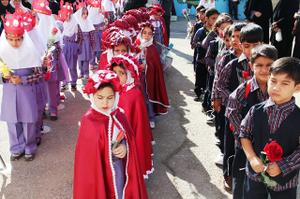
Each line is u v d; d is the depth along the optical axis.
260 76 3.24
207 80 6.79
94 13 9.21
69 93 7.72
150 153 4.45
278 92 2.68
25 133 4.98
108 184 3.29
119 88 3.20
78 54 7.91
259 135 2.88
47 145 5.53
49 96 6.23
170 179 4.69
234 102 3.44
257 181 2.98
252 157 2.87
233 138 4.05
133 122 4.24
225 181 4.39
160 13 7.87
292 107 2.77
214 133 6.04
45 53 5.27
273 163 2.75
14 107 4.80
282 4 8.94
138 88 4.34
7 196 4.30
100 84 3.10
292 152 2.82
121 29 5.59
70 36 7.53
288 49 9.15
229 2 15.59
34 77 4.84
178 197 4.32
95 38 9.17
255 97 3.35
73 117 6.55
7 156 5.21
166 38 8.73
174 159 5.18
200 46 7.00
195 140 5.79
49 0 8.62
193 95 7.81
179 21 16.69
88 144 3.21
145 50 5.86
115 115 3.28
